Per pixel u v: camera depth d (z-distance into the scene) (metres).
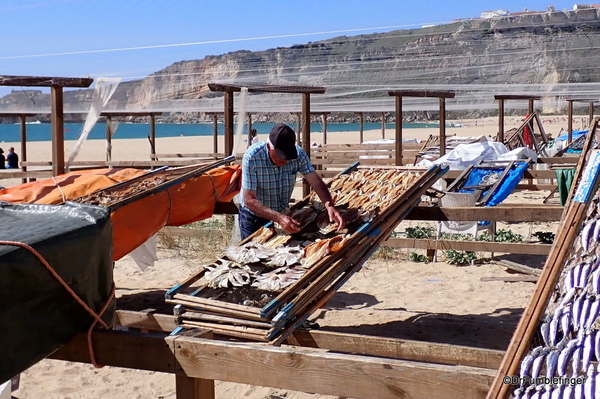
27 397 4.66
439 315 6.24
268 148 4.99
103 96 10.27
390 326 5.93
